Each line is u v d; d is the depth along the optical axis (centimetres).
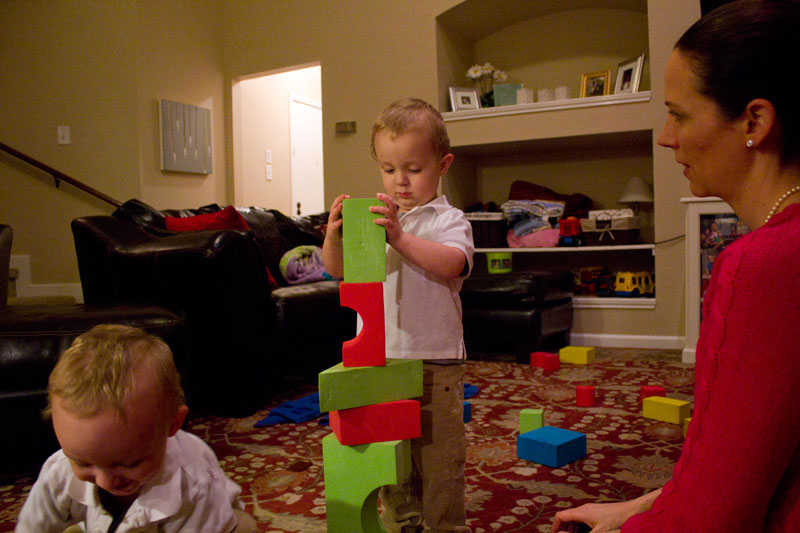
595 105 394
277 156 589
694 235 337
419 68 447
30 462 190
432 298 126
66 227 455
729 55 59
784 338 54
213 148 516
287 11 494
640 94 382
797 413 54
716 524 56
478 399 272
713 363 58
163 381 80
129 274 261
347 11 470
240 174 534
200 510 89
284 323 273
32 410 183
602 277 427
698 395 60
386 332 128
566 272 402
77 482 86
